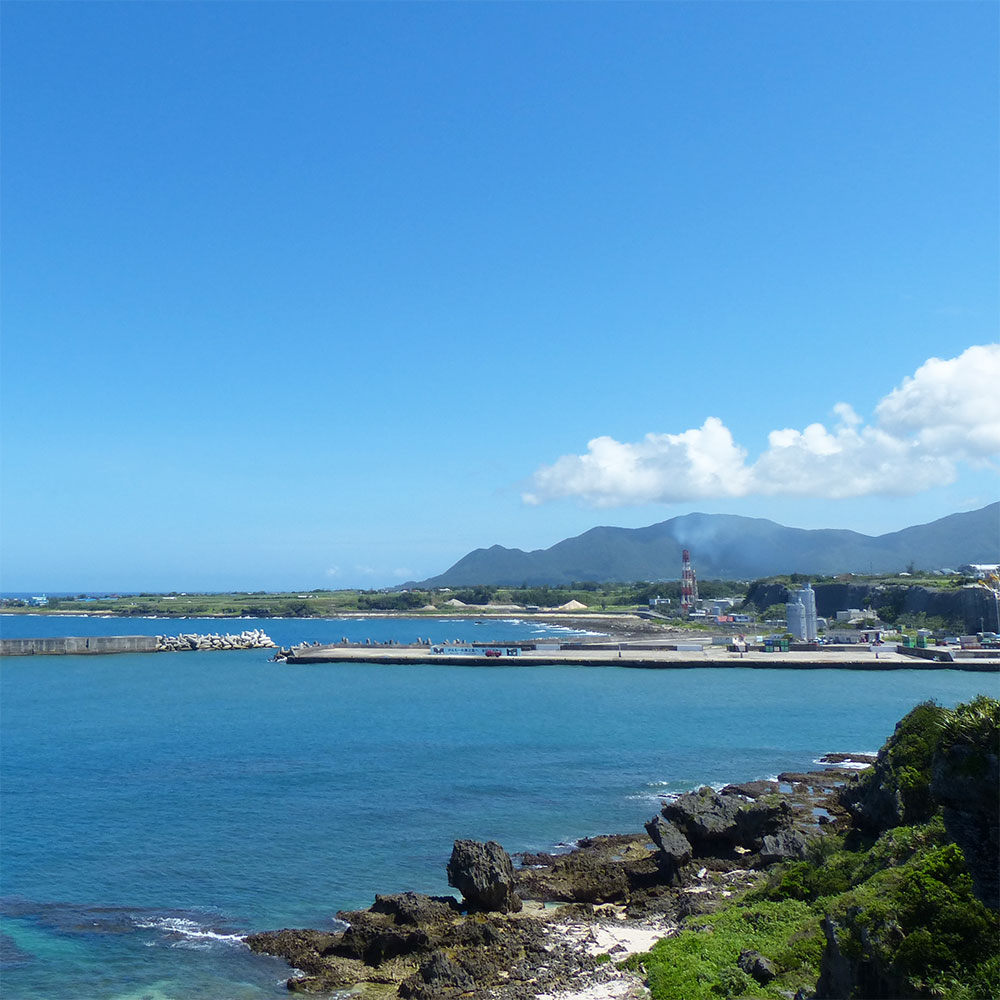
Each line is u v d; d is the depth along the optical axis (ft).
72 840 192.34
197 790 240.12
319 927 144.05
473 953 127.13
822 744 308.60
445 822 204.85
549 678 551.18
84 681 557.74
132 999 119.24
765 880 150.20
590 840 187.83
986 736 77.66
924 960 75.66
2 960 131.85
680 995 102.22
